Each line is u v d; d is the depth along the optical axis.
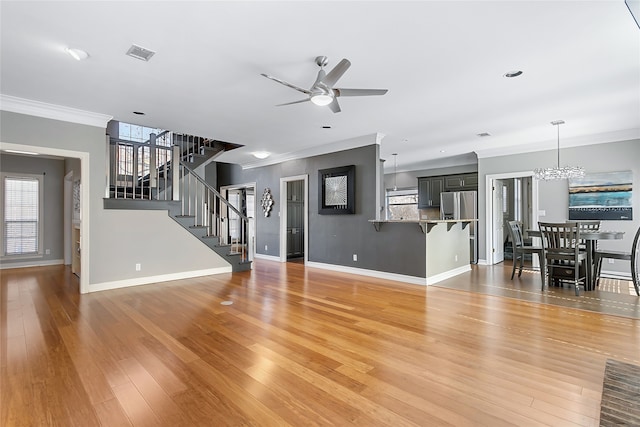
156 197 5.84
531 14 2.31
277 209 7.91
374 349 2.70
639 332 3.06
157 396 2.01
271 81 3.47
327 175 6.62
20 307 3.87
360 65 3.12
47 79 3.41
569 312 3.68
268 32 2.55
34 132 4.18
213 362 2.46
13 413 1.83
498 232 7.49
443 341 2.86
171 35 2.59
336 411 1.86
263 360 2.49
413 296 4.42
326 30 2.52
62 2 2.15
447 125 5.14
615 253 4.59
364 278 5.68
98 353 2.60
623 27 2.47
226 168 9.75
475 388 2.10
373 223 5.84
